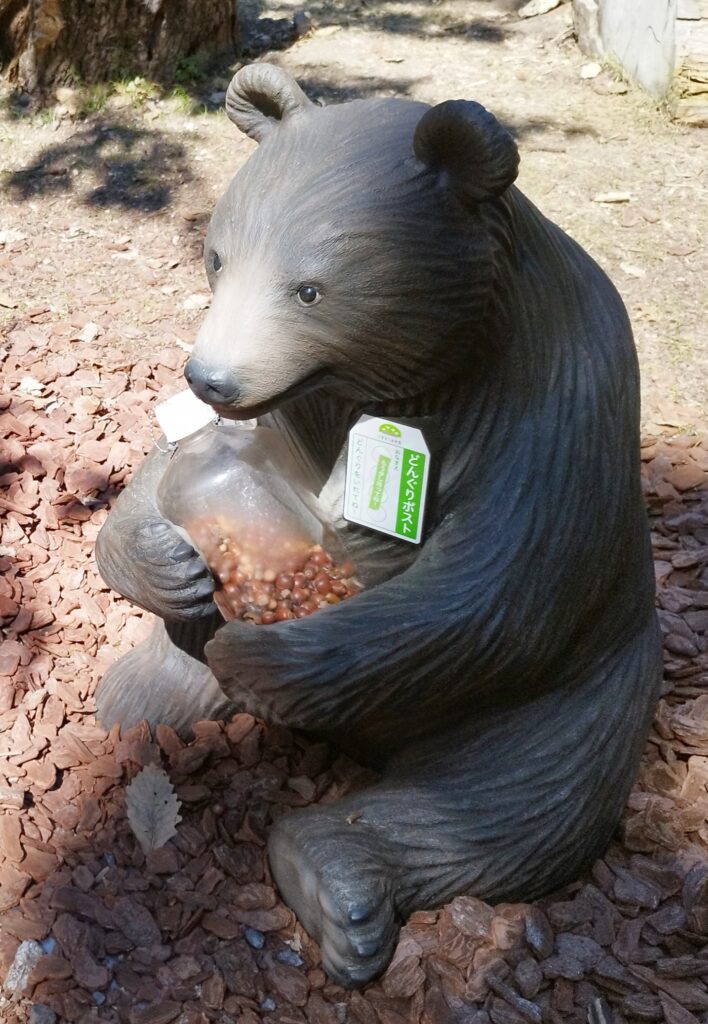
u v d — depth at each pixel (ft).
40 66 17.53
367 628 6.18
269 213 5.45
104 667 9.00
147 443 11.55
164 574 6.97
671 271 14.48
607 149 17.19
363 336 5.53
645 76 18.48
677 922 7.00
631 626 7.18
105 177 16.56
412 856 6.77
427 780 6.97
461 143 5.23
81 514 10.60
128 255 14.98
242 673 6.45
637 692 7.20
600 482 6.21
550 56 20.43
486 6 22.65
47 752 8.13
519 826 6.82
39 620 9.39
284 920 7.04
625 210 15.66
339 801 7.13
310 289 5.40
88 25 17.51
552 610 6.23
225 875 7.30
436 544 6.30
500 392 6.04
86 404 12.01
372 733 7.09
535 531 6.07
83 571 9.96
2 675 8.75
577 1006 6.62
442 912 6.84
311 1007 6.64
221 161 16.94
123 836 7.51
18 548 10.18
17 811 7.70
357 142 5.51
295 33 21.07
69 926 6.96
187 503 7.09
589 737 6.96
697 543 10.46
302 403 6.50
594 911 7.05
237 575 6.96
